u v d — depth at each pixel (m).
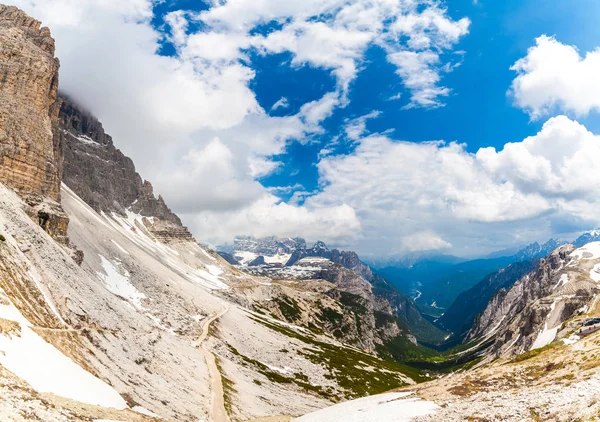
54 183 152.00
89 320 87.88
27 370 49.06
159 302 180.12
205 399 99.81
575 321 150.00
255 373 156.75
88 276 123.94
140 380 82.50
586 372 51.56
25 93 145.50
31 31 172.38
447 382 71.94
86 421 44.78
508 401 49.19
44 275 86.94
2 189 116.00
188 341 152.12
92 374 65.75
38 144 144.12
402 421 53.53
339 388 182.25
